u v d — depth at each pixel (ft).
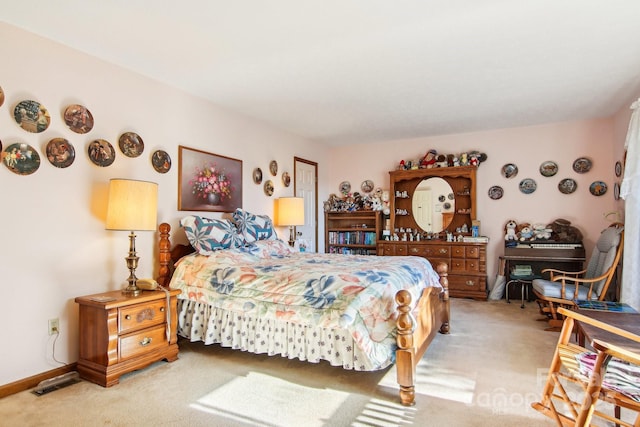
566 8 6.95
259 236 12.44
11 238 7.43
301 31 7.84
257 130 14.69
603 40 8.22
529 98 12.30
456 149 17.53
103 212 9.07
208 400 7.02
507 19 7.35
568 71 10.00
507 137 16.52
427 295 8.71
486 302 15.30
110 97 9.31
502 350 9.55
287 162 16.63
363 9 6.99
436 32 7.88
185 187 11.32
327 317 7.46
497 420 6.23
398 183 18.93
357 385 7.64
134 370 8.34
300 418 6.37
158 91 10.59
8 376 7.34
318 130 16.60
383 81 10.70
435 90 11.48
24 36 7.68
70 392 7.34
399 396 7.13
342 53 8.92
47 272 7.97
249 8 6.95
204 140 12.12
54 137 8.14
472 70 9.94
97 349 7.75
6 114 7.37
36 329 7.78
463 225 17.34
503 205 16.60
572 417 6.18
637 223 10.11
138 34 7.97
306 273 8.41
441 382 7.70
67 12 7.07
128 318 7.98
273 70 9.91
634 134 10.21
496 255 16.72
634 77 10.41
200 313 9.72
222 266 9.46
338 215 19.69
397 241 17.52
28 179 7.68
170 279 10.28
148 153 10.27
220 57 9.12
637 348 4.99
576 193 15.29
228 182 13.04
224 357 9.25
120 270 9.43
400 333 6.86
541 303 13.23
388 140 18.85
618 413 5.94
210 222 10.78
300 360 9.07
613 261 11.13
